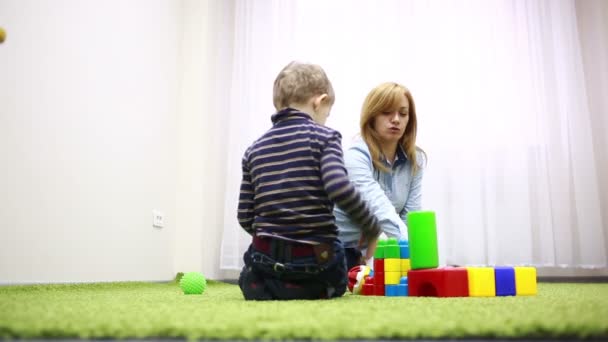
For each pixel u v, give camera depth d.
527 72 2.86
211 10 3.04
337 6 2.99
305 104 1.19
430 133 2.80
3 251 1.54
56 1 1.80
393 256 1.32
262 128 2.87
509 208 2.71
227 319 0.64
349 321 0.62
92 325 0.59
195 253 2.76
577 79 2.85
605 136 2.88
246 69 2.93
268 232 1.07
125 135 2.27
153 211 2.52
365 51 2.93
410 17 2.94
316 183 1.08
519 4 2.91
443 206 2.73
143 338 0.56
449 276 1.18
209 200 2.84
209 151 2.89
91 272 1.98
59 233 1.80
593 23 2.98
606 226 2.80
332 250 1.08
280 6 2.99
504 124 2.80
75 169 1.89
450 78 2.85
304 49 2.95
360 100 2.88
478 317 0.66
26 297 1.24
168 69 2.74
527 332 0.56
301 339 0.54
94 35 2.04
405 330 0.56
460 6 2.92
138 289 1.87
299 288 1.08
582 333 0.56
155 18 2.60
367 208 1.08
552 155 2.78
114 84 2.18
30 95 1.66
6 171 1.55
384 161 1.73
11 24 1.58
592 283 2.43
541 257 2.68
